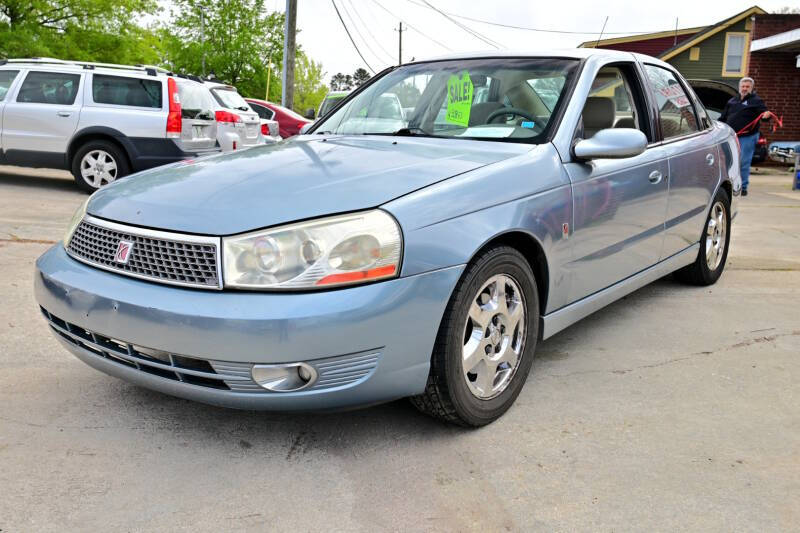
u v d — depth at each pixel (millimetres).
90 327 2566
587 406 3092
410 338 2459
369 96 4020
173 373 2479
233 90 11781
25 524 2152
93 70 9062
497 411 2896
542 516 2266
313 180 2650
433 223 2518
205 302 2332
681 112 4605
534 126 3324
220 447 2670
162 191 2705
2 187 9219
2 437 2678
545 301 3141
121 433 2754
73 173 9148
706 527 2217
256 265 2330
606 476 2510
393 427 2857
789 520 2260
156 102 9141
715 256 5195
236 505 2295
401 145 3270
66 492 2334
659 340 4000
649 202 3889
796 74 17547
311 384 2346
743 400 3189
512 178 2887
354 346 2344
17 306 4188
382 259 2381
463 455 2643
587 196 3283
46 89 9086
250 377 2320
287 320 2264
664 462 2613
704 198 4715
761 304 4781
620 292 3816
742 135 10984
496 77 3652
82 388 3145
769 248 6840
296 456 2617
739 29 26078
